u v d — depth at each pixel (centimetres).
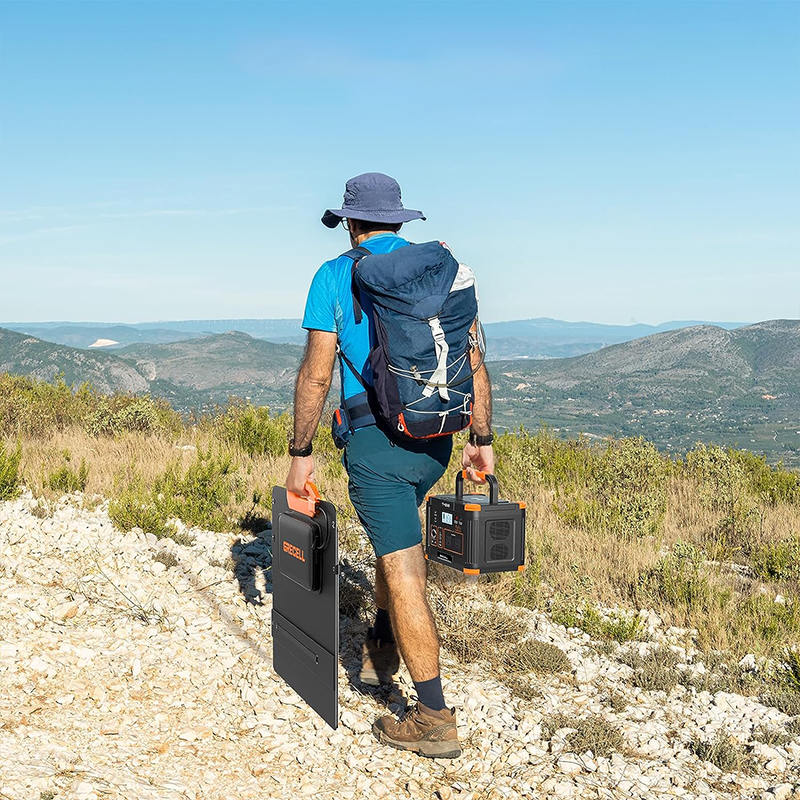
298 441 301
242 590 456
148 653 356
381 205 314
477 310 291
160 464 788
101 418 1104
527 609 505
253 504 680
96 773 263
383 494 299
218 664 359
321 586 299
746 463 1093
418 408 278
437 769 306
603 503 813
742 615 516
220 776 281
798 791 321
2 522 516
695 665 447
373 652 367
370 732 322
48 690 313
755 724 381
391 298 276
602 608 528
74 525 521
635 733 359
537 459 995
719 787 322
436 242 291
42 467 705
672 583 555
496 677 405
